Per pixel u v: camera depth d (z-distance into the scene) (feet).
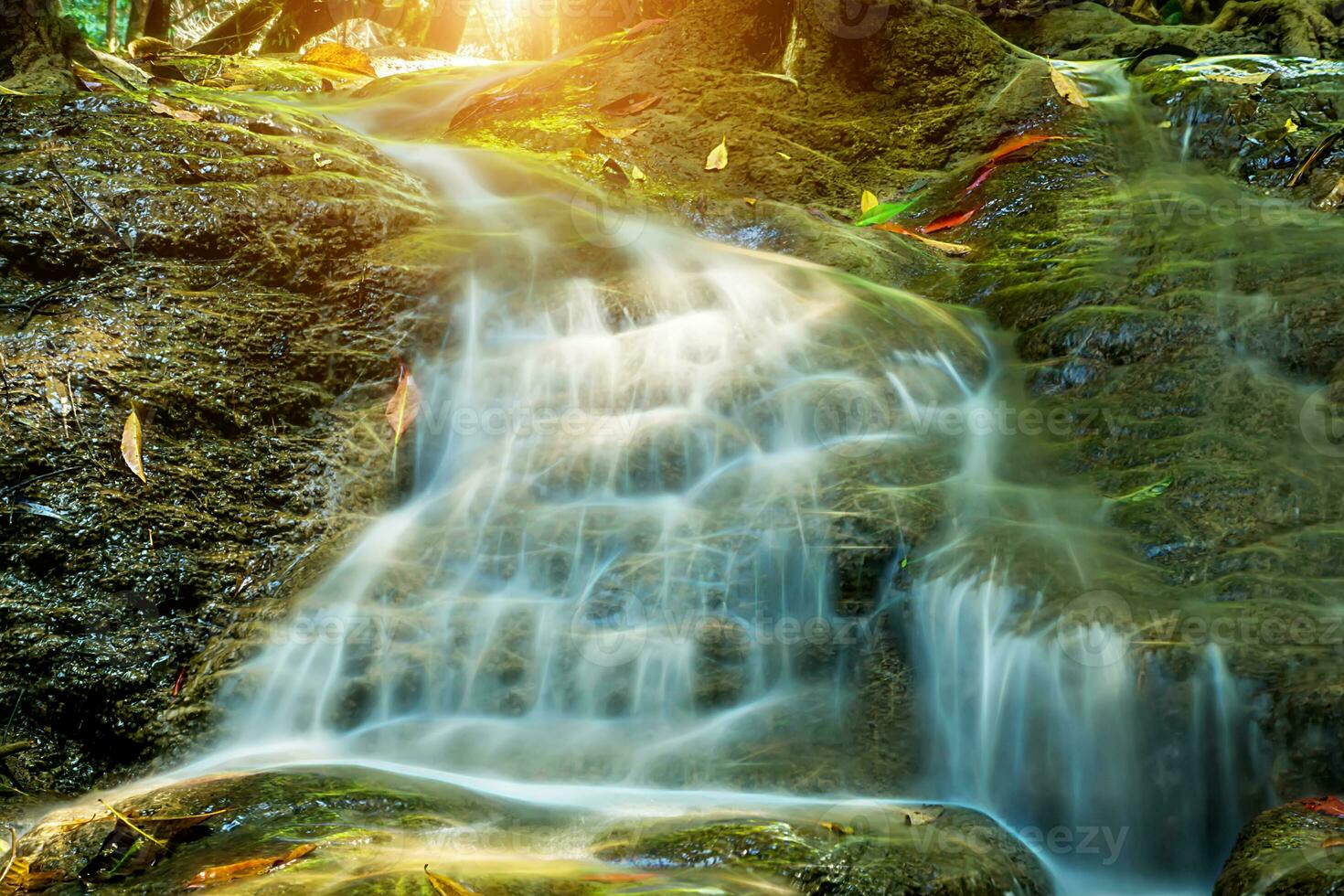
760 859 7.31
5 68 20.24
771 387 12.60
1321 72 19.45
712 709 9.89
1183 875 8.73
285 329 13.01
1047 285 14.14
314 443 12.32
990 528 10.47
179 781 8.83
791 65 20.29
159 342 12.34
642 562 10.74
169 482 11.39
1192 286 13.11
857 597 10.39
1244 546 9.87
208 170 14.17
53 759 9.80
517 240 14.70
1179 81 18.88
